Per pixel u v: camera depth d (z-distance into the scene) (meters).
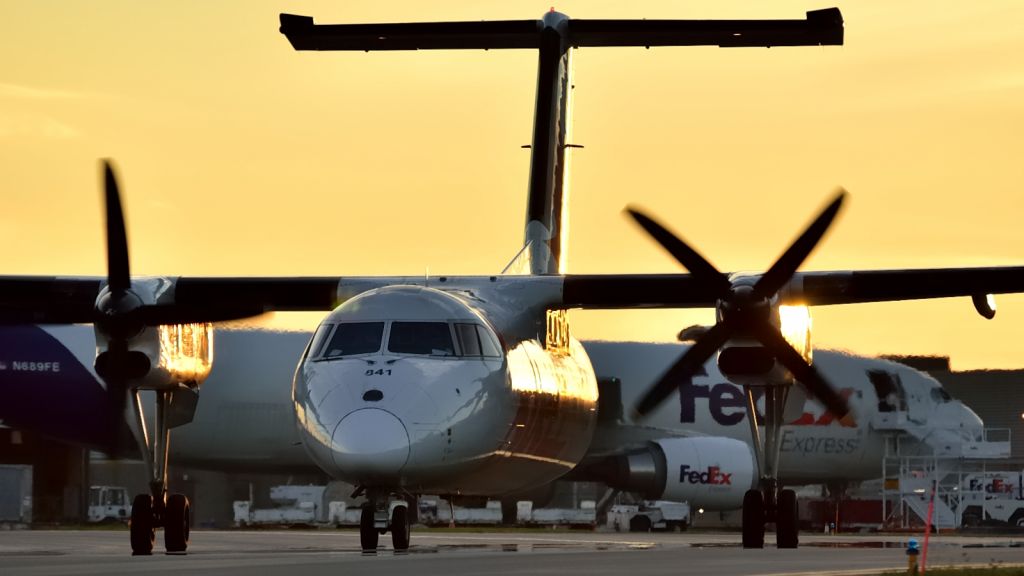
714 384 159.62
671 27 95.12
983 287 82.44
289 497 189.88
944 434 168.25
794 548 85.44
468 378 74.31
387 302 76.69
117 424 83.12
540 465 84.94
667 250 81.81
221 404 162.00
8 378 162.12
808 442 163.75
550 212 98.38
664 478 157.25
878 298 83.44
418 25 95.94
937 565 65.81
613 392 159.00
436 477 72.62
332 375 73.19
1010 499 181.12
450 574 51.97
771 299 80.44
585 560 63.16
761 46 93.62
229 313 77.69
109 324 77.12
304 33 95.25
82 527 164.62
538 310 85.19
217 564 60.69
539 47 97.25
